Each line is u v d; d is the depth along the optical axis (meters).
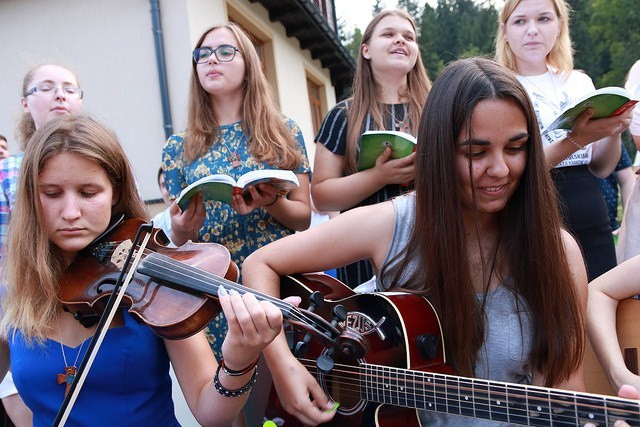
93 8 5.60
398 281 1.70
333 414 1.64
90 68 5.63
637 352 1.77
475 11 24.47
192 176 2.58
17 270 1.49
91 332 1.50
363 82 2.83
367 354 1.62
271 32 8.31
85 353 1.40
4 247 1.58
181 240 2.31
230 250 2.46
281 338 1.75
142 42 5.49
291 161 2.62
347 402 1.67
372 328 1.62
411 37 2.81
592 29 24.41
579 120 2.00
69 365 1.45
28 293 1.49
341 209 2.58
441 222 1.52
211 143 2.62
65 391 1.45
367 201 2.54
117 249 1.59
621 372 1.62
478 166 1.46
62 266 1.58
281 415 1.87
